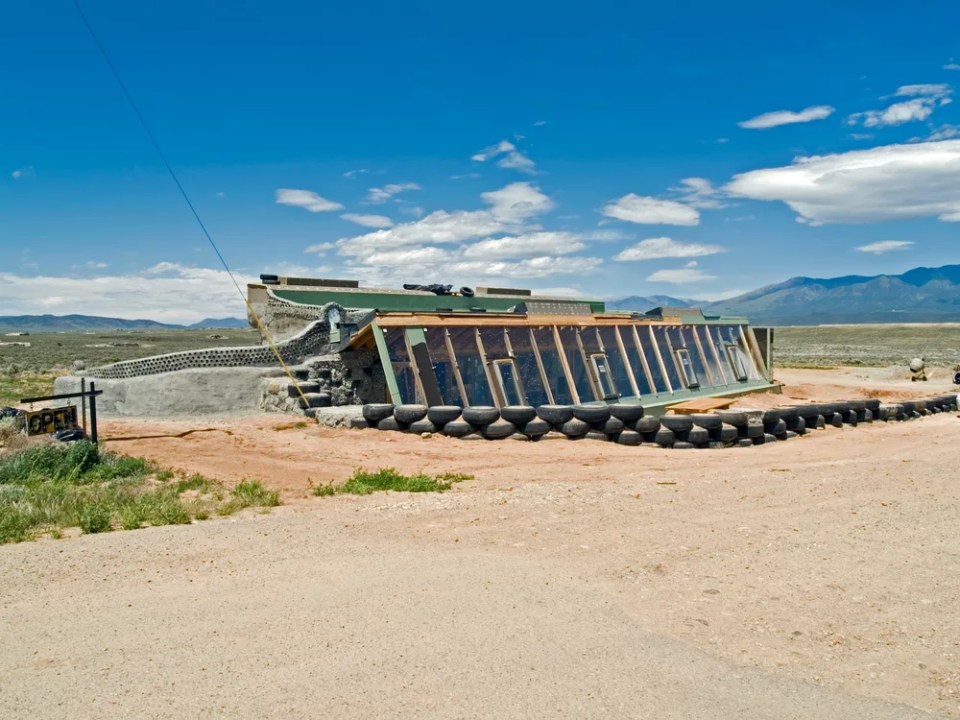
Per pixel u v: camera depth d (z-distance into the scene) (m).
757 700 5.53
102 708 5.18
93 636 6.36
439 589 7.56
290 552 8.73
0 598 7.18
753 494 12.05
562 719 5.18
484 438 18.36
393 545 9.07
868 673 5.99
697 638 6.56
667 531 9.80
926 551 9.02
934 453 16.42
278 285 27.41
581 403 22.78
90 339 115.56
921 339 119.62
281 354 23.09
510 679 5.72
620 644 6.39
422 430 18.72
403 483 12.76
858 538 9.55
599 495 11.92
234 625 6.62
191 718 5.07
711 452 17.58
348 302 27.28
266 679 5.64
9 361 59.03
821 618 7.05
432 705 5.32
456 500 11.52
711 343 30.61
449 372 20.89
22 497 11.18
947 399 29.00
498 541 9.30
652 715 5.26
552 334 23.50
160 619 6.74
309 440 18.23
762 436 19.08
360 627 6.61
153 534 9.41
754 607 7.29
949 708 5.47
